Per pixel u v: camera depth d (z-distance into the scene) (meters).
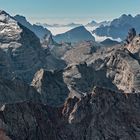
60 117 135.88
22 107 126.94
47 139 126.44
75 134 133.62
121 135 137.50
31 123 125.44
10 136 117.75
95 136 135.38
